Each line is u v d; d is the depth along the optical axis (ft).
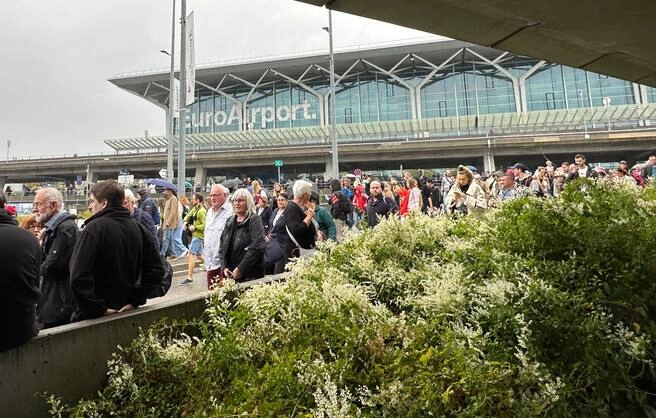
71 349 7.12
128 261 9.50
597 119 186.50
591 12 12.69
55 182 259.19
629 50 15.90
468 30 13.67
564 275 7.84
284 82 261.03
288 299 7.54
